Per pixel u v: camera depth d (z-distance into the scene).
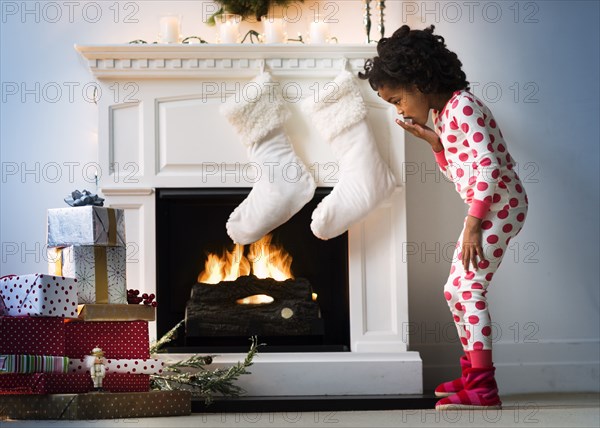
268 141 4.23
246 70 4.31
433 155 4.85
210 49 4.29
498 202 3.63
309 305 4.33
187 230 4.52
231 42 4.43
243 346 4.32
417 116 3.77
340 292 4.46
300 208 4.21
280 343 4.36
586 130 4.96
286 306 4.32
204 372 3.93
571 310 4.90
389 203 4.33
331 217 4.17
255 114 4.21
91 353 3.48
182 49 4.28
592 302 4.91
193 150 4.30
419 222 4.83
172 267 4.49
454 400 3.59
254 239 4.23
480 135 3.58
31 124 4.80
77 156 4.79
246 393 4.14
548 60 4.97
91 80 4.82
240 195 4.30
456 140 3.65
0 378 3.33
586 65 4.99
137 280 4.26
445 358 4.80
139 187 4.26
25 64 4.81
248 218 4.19
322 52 4.30
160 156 4.30
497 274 4.89
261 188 4.19
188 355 4.17
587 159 4.96
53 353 3.31
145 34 4.82
